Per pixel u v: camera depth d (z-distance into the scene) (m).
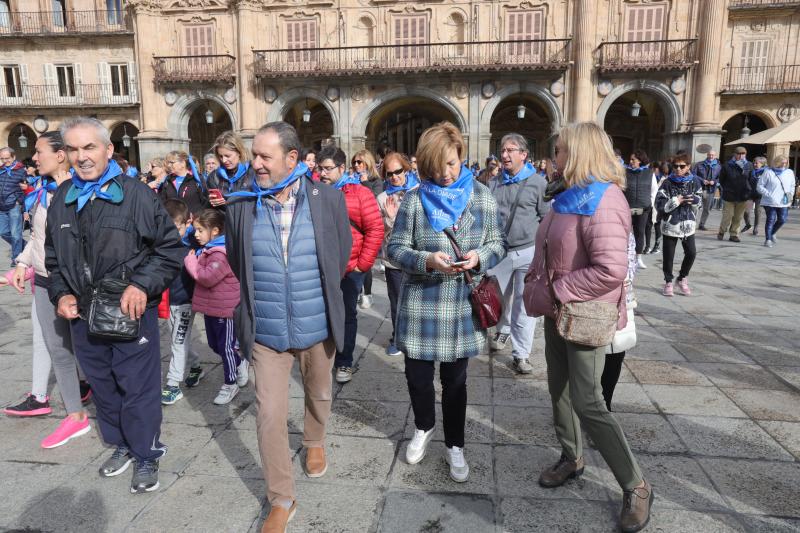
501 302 2.92
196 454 3.36
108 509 2.80
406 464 3.22
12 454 3.37
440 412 3.94
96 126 2.80
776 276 8.71
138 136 25.61
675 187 7.20
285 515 2.58
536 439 3.52
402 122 36.25
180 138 26.06
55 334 3.42
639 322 6.16
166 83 25.19
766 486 2.96
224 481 3.06
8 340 5.68
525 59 23.36
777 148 24.89
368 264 4.21
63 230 2.87
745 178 12.14
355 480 3.05
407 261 2.88
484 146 23.86
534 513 2.76
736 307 6.81
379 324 6.30
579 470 3.04
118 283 2.82
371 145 26.72
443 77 23.69
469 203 2.97
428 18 23.89
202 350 5.35
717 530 2.61
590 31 22.55
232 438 3.56
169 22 25.42
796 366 4.78
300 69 24.55
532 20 23.25
